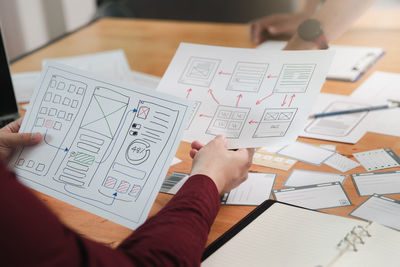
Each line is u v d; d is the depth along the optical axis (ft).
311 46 3.86
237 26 6.08
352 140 3.21
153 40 5.75
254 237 2.17
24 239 1.27
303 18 5.31
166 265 1.73
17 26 7.53
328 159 2.99
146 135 2.34
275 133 2.62
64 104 2.58
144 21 6.63
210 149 2.31
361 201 2.49
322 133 3.36
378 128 3.35
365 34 5.38
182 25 6.33
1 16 7.14
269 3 7.72
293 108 2.65
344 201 2.50
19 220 1.27
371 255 1.94
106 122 2.45
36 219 1.31
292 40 3.96
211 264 2.02
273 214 2.34
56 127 2.55
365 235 2.07
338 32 4.18
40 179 2.45
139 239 1.84
